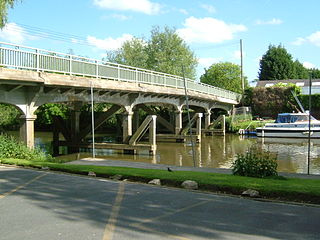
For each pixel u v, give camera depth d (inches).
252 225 248.1
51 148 1162.0
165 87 1148.5
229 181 381.1
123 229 239.5
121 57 2329.0
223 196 342.6
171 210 289.0
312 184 365.1
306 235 227.0
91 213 280.2
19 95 673.6
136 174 439.8
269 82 3046.3
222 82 2851.9
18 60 615.8
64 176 468.1
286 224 250.4
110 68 879.1
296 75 3430.1
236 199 329.1
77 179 444.1
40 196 342.6
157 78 1122.7
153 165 588.7
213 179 396.8
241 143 1378.0
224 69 2864.2
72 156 959.6
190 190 370.3
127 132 1024.2
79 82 751.1
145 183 415.5
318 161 869.2
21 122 689.0
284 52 3368.6
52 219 263.6
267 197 333.4
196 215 273.6
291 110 2239.2
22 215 275.0
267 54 3410.4
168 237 223.8
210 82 2913.4
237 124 1971.0
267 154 480.1
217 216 270.8
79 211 286.2
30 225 249.0
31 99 684.1
